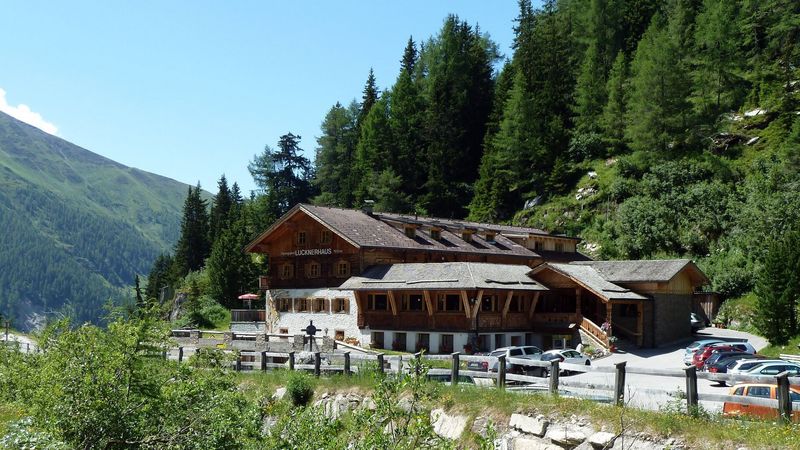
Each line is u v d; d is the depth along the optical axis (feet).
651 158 254.06
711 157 237.25
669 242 216.33
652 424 51.34
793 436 45.09
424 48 424.87
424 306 145.69
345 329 160.97
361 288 149.59
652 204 226.79
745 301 176.96
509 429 59.62
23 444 34.71
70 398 39.40
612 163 275.59
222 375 50.78
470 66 369.91
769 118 252.42
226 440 42.50
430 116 342.85
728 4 298.35
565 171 281.95
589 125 301.02
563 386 62.85
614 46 355.36
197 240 367.04
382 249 159.33
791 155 214.07
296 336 116.16
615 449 51.93
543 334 147.23
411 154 341.62
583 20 368.68
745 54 298.35
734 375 51.49
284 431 41.60
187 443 42.14
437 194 314.55
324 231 171.73
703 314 184.03
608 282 149.18
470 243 186.80
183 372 45.42
